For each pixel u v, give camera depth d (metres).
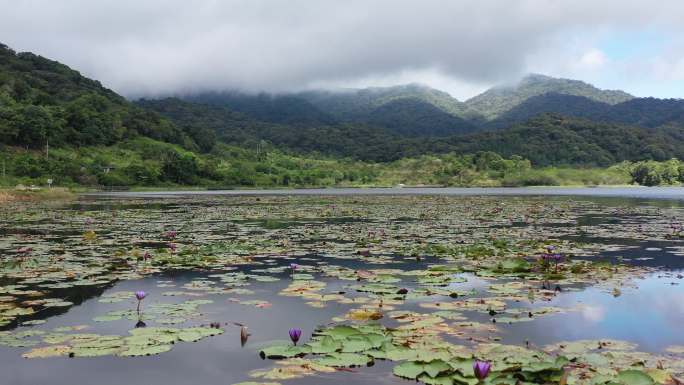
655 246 15.07
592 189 109.06
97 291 9.29
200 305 8.27
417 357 5.61
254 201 47.84
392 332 6.63
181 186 109.69
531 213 29.44
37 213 29.50
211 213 30.02
